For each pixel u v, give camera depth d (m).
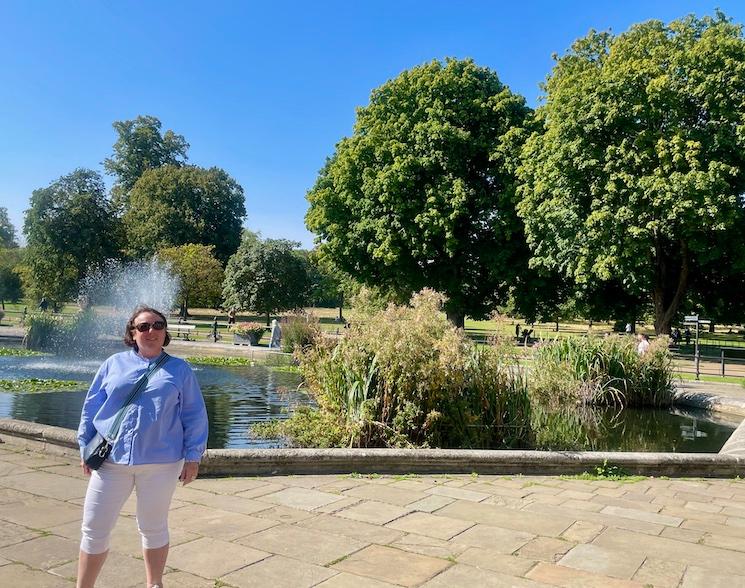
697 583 3.64
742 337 43.34
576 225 23.92
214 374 16.16
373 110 31.89
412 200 28.73
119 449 2.97
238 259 47.06
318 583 3.50
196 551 3.96
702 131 22.17
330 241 32.31
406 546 4.14
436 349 7.88
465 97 29.83
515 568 3.80
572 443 8.96
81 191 46.03
